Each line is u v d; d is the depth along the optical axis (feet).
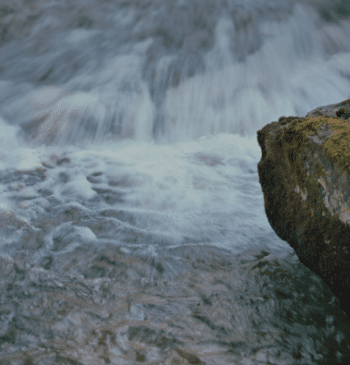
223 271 9.60
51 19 43.32
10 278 9.16
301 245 8.52
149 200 14.83
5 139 23.30
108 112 27.78
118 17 42.96
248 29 38.83
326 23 38.96
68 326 7.35
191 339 7.04
